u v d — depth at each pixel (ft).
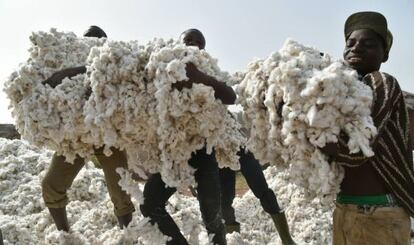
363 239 8.75
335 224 9.34
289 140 8.83
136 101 10.82
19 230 16.14
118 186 14.51
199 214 18.65
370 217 8.68
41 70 13.01
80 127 12.17
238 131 13.89
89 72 11.71
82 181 20.63
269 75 9.65
